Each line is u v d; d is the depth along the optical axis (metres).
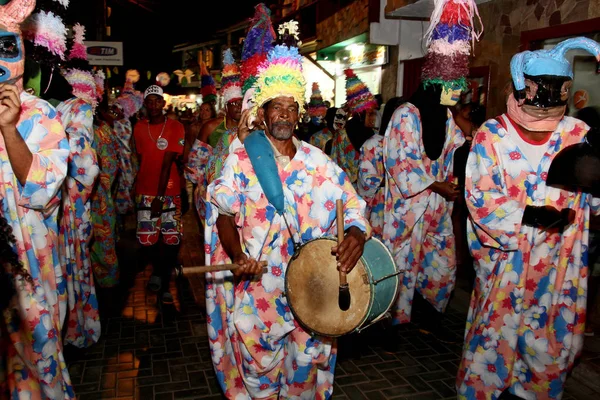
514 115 3.23
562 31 5.34
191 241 8.04
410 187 4.25
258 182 2.79
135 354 4.18
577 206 3.14
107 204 5.18
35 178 2.47
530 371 3.31
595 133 2.89
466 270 6.11
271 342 2.88
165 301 4.93
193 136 7.65
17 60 2.49
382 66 9.41
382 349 4.36
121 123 6.68
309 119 9.01
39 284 2.60
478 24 6.57
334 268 2.58
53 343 2.69
